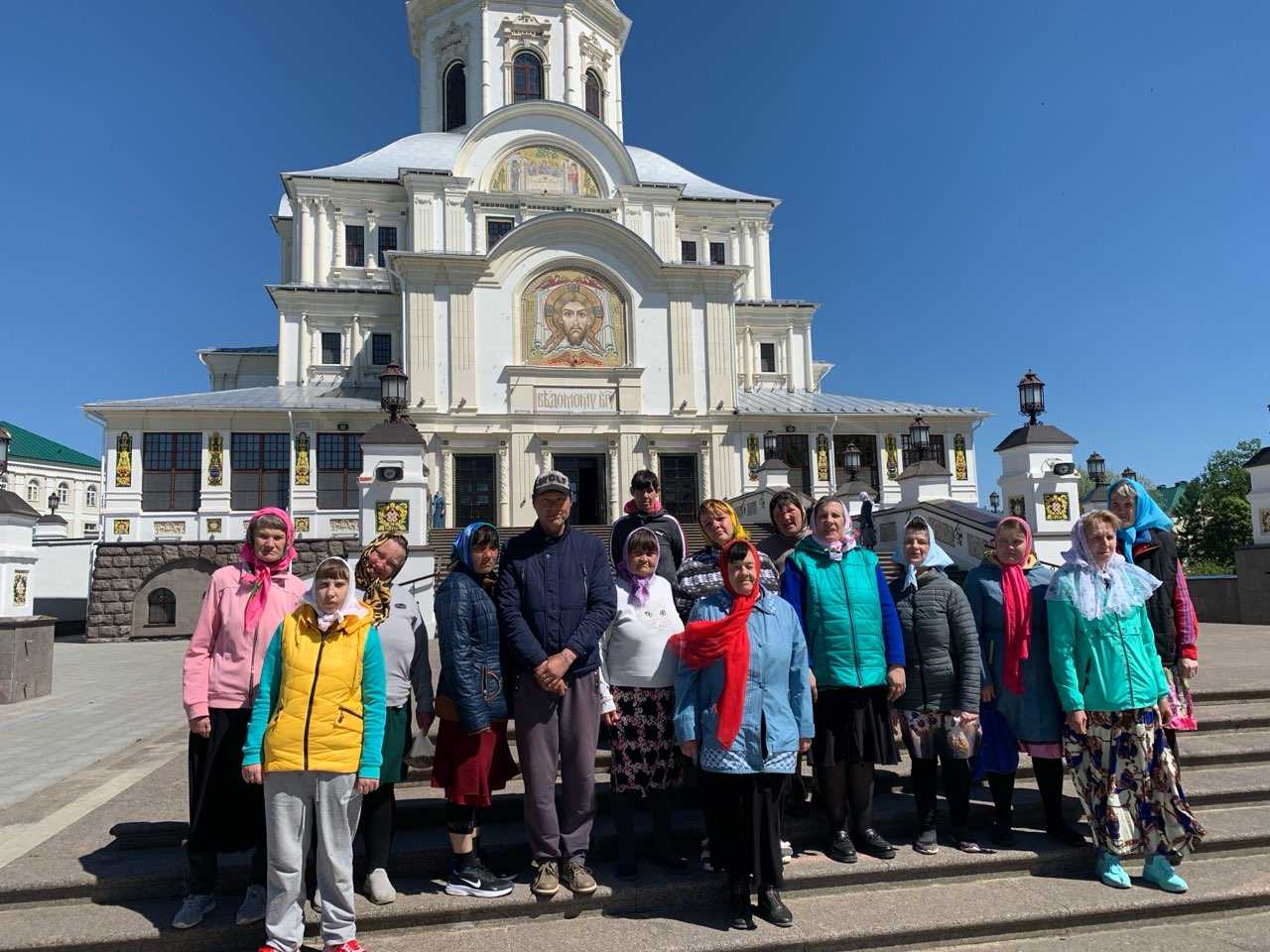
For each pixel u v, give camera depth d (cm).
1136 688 562
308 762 459
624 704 563
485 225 3444
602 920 515
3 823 659
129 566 2586
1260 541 1781
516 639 526
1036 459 1493
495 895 520
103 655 2081
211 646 526
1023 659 605
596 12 4050
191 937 485
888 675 590
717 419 3080
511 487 2894
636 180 3578
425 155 3753
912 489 1725
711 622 525
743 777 513
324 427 2883
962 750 574
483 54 3847
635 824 630
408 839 592
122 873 537
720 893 538
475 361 2928
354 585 550
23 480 6912
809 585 595
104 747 955
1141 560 643
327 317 3381
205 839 497
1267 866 588
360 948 468
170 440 2809
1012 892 549
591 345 3028
